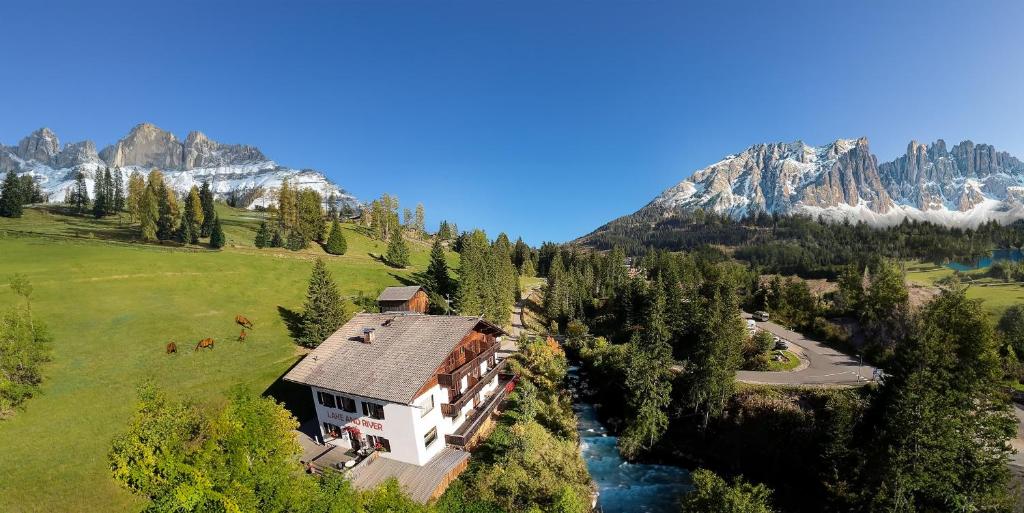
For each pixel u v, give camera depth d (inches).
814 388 1957.4
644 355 2097.7
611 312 4072.3
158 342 2274.9
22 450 1395.2
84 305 2488.9
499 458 1596.9
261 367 2201.0
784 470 1704.0
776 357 2474.2
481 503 1379.2
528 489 1444.4
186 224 4532.5
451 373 1648.6
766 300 3757.4
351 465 1529.3
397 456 1562.5
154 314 2583.7
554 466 1627.7
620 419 2214.6
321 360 1760.6
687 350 2851.9
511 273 5036.9
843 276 3513.8
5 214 5054.1
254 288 3368.6
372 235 6382.9
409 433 1523.1
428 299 3427.7
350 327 1978.3
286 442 973.8
